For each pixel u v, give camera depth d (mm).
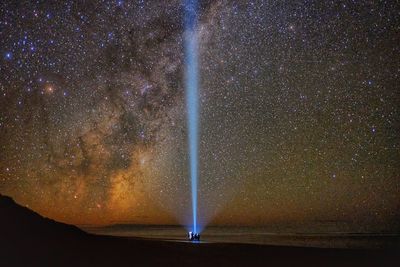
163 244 16375
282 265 12562
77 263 11039
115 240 15781
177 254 13781
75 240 13719
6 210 14023
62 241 13109
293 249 16531
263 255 14484
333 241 31438
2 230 12281
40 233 13117
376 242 30641
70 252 12086
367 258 14234
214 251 15031
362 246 25500
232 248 16328
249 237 35344
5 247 11164
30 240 12242
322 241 31141
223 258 13469
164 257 12992
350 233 49219
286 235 42656
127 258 12312
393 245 26766
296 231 56469
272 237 36344
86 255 12039
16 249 11266
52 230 13875
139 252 13516
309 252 15586
